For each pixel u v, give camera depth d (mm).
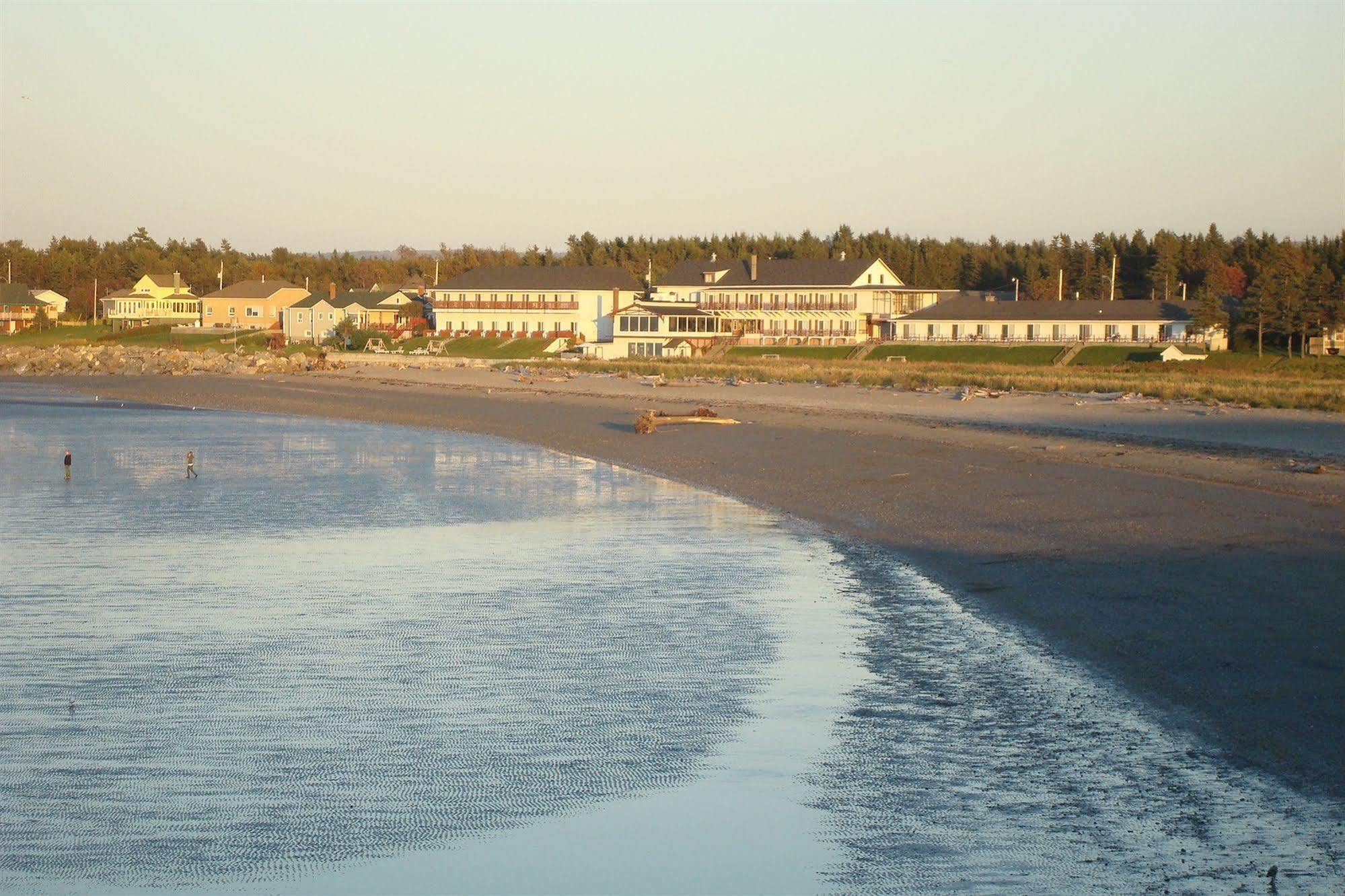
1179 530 35000
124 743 20156
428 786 18266
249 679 23891
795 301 195250
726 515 45344
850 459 57219
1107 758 18469
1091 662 23500
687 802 17562
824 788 17859
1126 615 26453
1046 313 175625
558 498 50469
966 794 17406
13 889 15102
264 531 42531
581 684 23328
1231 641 23750
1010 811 16781
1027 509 40906
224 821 17094
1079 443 59594
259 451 71312
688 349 180875
